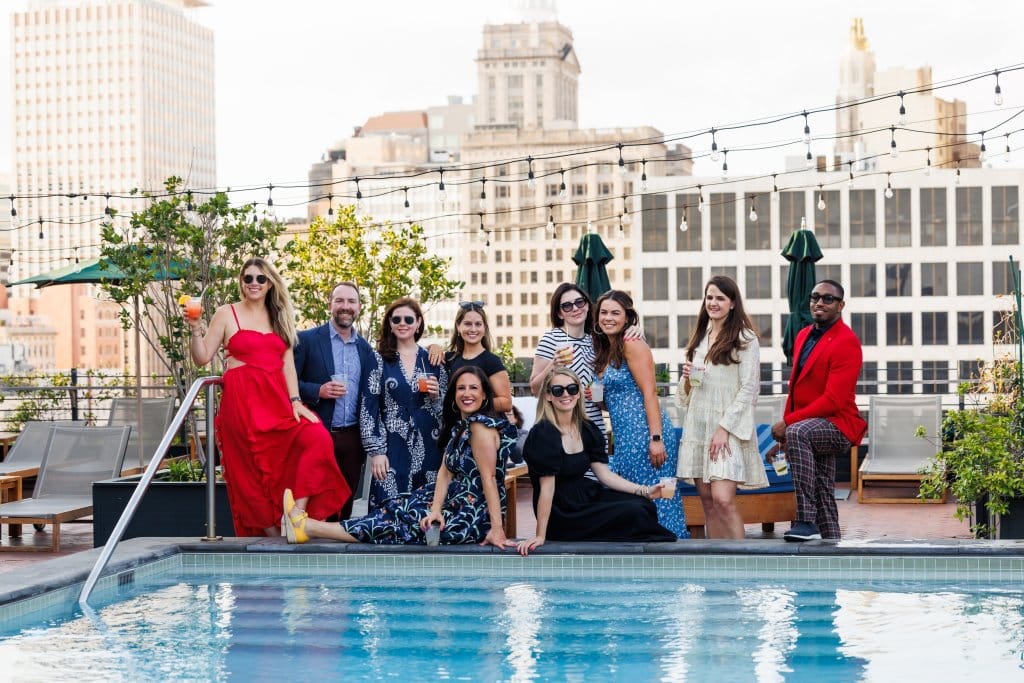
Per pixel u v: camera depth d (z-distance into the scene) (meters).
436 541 7.02
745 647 5.23
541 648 5.28
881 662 4.95
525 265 145.12
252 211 12.27
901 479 11.05
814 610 5.89
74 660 5.17
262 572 7.16
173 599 6.43
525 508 10.98
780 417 11.82
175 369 12.13
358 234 23.44
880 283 76.56
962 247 76.00
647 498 7.00
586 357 7.26
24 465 12.49
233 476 7.43
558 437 6.92
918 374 76.69
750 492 8.46
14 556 9.15
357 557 7.07
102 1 165.12
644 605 6.07
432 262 23.59
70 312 169.25
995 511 7.77
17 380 18.22
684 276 76.38
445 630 5.63
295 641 5.48
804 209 76.19
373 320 23.45
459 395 6.91
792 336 12.96
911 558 6.62
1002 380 11.22
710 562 6.76
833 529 7.16
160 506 8.59
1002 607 5.88
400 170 163.62
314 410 7.54
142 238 12.05
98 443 10.26
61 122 165.50
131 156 164.25
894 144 12.99
